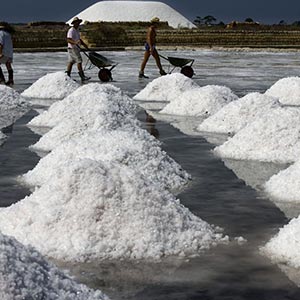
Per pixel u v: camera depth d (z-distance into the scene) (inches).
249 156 231.0
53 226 137.8
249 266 128.3
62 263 128.6
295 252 131.3
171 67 765.3
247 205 170.9
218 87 366.3
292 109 246.8
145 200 141.6
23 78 589.6
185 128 300.7
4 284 89.1
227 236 143.6
